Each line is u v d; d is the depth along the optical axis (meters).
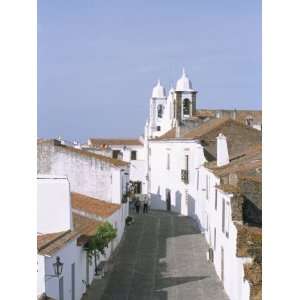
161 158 76.38
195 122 77.88
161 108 107.75
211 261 41.31
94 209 40.94
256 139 63.66
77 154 47.72
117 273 37.44
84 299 30.53
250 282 23.78
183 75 89.94
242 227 28.02
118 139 107.12
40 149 47.53
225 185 33.06
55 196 27.42
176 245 48.06
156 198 77.88
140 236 52.50
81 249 30.20
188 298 31.44
